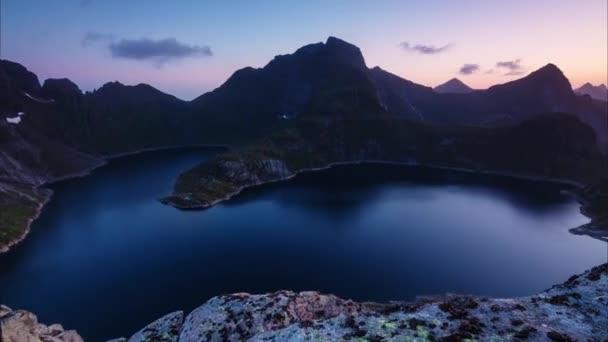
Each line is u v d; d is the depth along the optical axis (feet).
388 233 594.65
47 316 339.77
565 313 77.25
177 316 110.01
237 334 93.66
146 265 456.04
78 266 451.53
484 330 71.61
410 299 377.71
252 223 640.17
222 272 435.94
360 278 426.51
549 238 586.04
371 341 71.00
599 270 92.68
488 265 477.77
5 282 409.69
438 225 641.81
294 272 438.40
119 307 354.95
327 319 80.89
